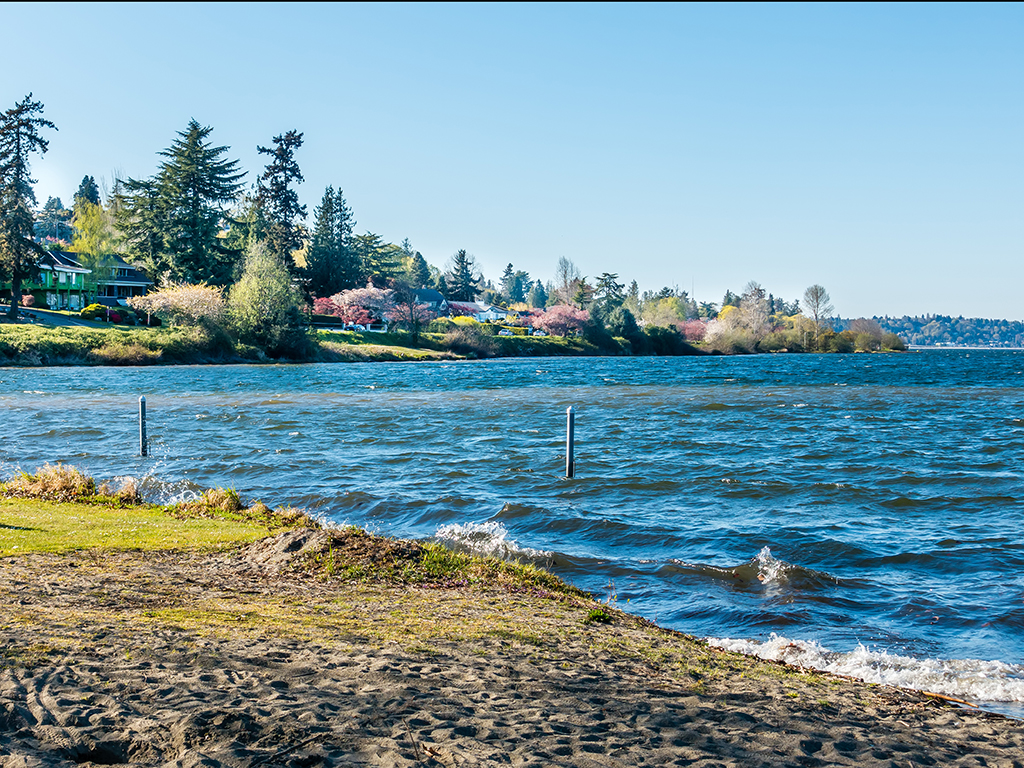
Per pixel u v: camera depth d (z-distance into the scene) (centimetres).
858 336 17662
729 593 1161
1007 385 6288
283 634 736
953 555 1381
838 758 526
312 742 449
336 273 14250
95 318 9231
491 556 1312
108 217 11438
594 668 712
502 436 3131
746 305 17950
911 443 2961
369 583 1042
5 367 6888
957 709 698
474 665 679
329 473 2264
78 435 3003
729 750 516
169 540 1268
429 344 12200
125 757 417
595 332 14975
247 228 11700
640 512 1781
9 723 448
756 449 2800
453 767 435
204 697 513
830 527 1628
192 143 9856
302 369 7875
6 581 899
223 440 2922
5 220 8319
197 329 8550
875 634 980
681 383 6438
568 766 454
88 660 583
